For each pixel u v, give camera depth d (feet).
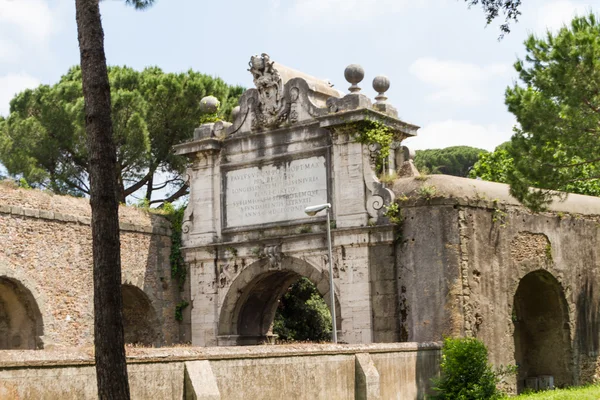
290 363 57.57
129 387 43.78
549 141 84.38
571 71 79.66
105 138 42.37
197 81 152.05
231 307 101.24
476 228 89.76
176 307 105.50
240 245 100.78
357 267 92.22
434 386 76.43
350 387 63.98
